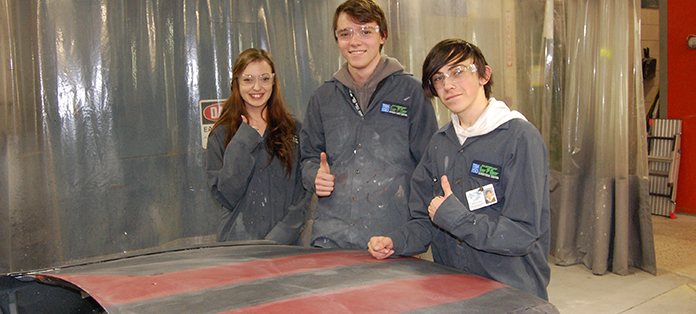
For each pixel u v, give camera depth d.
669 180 4.50
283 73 2.73
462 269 1.39
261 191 1.94
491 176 1.26
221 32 2.58
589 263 3.18
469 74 1.28
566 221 3.25
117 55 2.37
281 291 0.92
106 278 0.97
